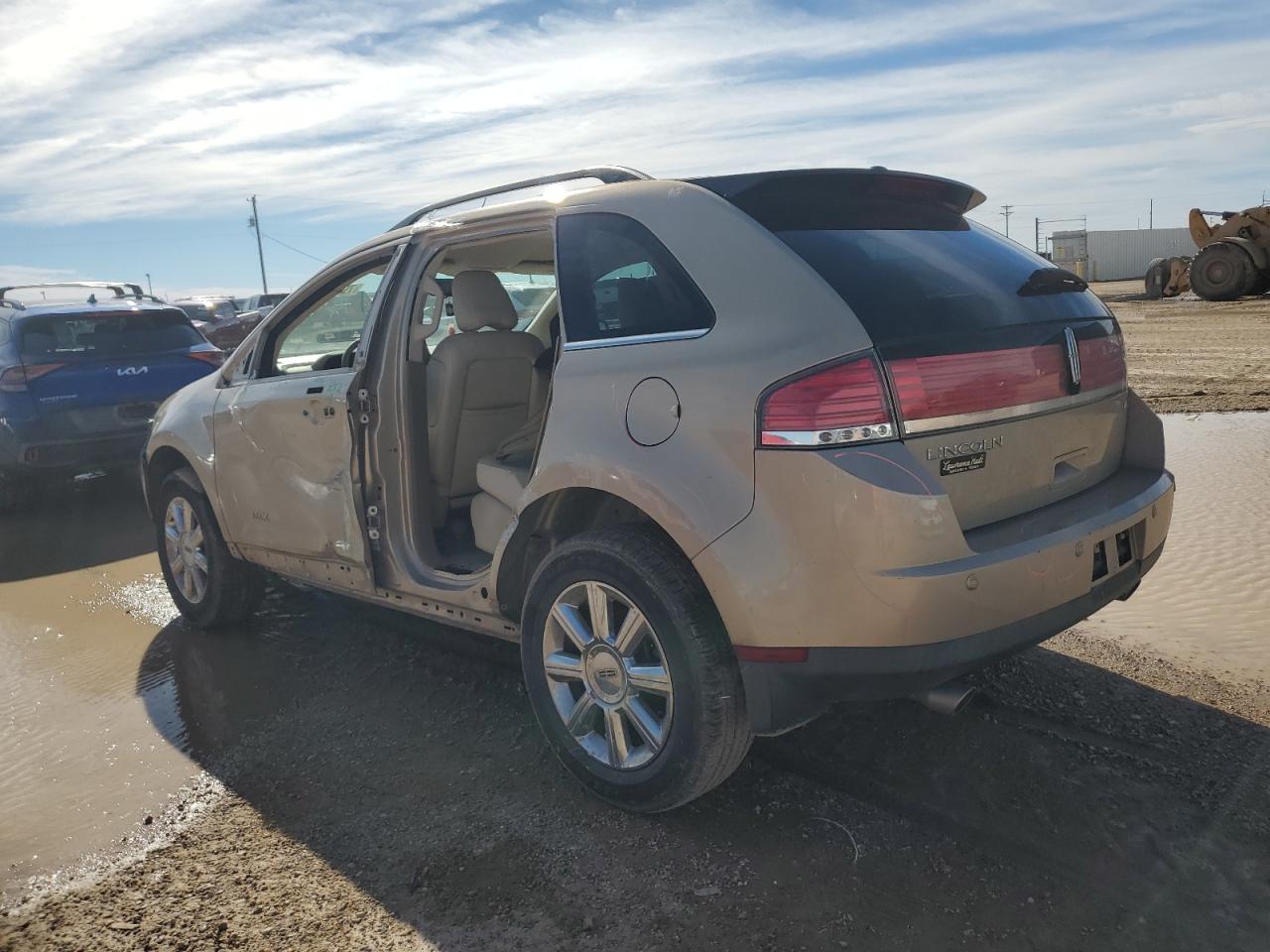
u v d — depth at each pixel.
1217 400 9.76
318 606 5.23
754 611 2.57
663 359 2.79
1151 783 3.01
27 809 3.28
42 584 5.97
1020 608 2.61
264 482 4.25
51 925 2.65
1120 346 3.29
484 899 2.66
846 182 2.98
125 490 8.79
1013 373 2.72
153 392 7.87
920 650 2.49
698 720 2.74
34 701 4.18
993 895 2.54
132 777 3.46
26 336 7.51
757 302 2.67
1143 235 60.12
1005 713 3.48
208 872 2.86
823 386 2.48
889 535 2.43
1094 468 3.16
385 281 3.74
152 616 5.25
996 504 2.73
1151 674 3.73
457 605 3.53
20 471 7.50
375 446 3.71
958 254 2.99
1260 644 3.94
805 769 3.21
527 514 3.16
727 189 2.89
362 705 3.95
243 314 24.81
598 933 2.50
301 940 2.54
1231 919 2.42
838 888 2.61
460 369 3.93
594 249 3.11
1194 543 5.18
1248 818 2.81
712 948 2.42
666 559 2.78
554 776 3.28
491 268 4.69
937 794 3.02
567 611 3.06
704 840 2.86
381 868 2.83
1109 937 2.38
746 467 2.57
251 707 3.99
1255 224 24.30
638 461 2.78
